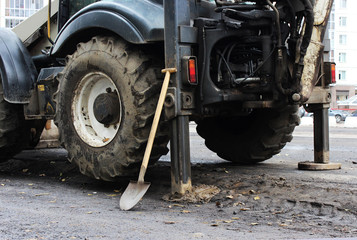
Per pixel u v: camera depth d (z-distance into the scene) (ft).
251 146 20.44
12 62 19.20
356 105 109.91
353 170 19.02
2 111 19.88
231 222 11.92
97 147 16.11
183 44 14.52
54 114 18.61
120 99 15.44
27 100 19.22
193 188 15.05
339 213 12.53
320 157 19.44
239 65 16.58
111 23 15.55
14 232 10.67
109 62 15.62
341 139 40.75
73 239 10.09
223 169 20.06
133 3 15.70
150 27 14.76
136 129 15.01
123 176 15.74
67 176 20.15
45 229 10.95
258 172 18.88
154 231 10.84
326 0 15.88
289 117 19.62
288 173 18.37
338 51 195.21
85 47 16.47
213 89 14.80
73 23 16.88
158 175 19.08
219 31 14.89
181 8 14.49
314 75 15.98
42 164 23.16
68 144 17.11
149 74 15.12
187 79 14.26
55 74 18.66
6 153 21.15
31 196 15.71
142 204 14.34
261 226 11.46
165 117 14.56
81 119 16.93
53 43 19.54
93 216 12.53
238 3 15.81
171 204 14.24
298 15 15.44
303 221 11.91
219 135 21.29
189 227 11.32
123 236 10.33
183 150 14.52
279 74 14.94
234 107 16.75
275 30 15.17
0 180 19.42
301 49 15.20
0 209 13.34
